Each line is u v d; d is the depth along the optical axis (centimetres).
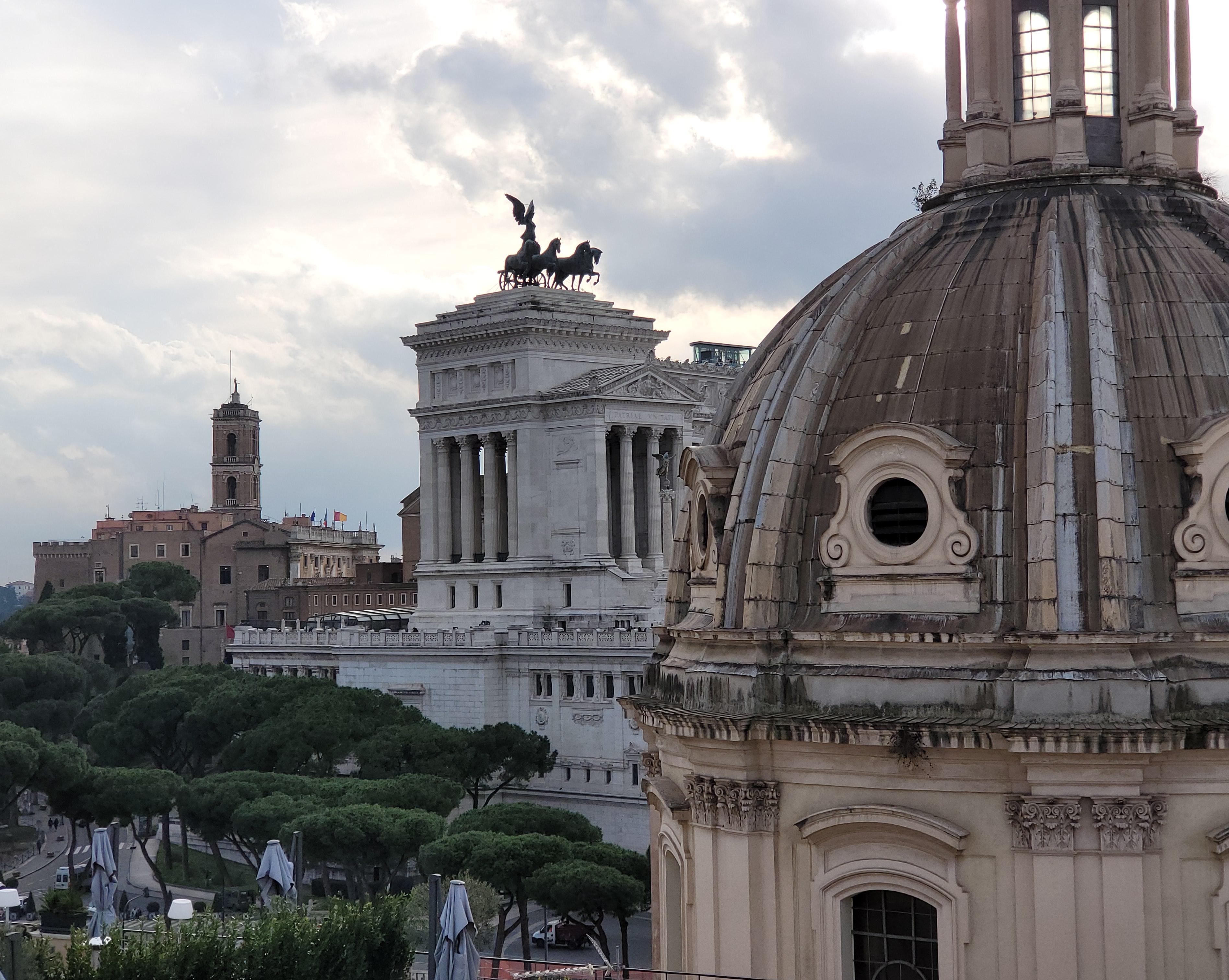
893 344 4253
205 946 6034
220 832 14062
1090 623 3809
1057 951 3791
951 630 3966
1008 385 4059
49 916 9969
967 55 4741
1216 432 3862
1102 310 4009
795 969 4128
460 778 16038
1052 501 3866
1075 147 4562
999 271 4259
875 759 3975
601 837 13775
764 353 4847
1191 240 4297
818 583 4194
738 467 4434
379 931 6562
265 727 16238
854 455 4128
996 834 3875
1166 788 3812
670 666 4650
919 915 3988
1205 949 3784
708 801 4259
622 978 4728
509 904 11769
